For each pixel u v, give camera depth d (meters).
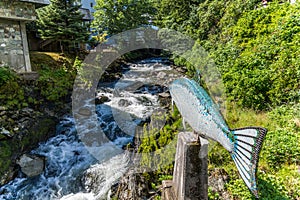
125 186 2.94
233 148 1.46
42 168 4.95
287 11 6.76
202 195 2.10
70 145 5.86
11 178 4.63
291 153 3.42
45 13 10.73
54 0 10.70
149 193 2.77
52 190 4.42
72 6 11.34
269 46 6.11
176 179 2.28
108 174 4.06
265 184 2.86
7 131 5.41
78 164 4.98
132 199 2.75
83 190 4.28
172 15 14.55
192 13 12.70
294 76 5.08
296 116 4.41
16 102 6.54
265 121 4.46
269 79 5.42
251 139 1.33
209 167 3.23
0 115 5.78
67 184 4.50
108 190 3.57
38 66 9.01
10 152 5.01
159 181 2.90
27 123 6.03
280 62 5.45
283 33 5.93
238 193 2.78
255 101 5.32
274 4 7.46
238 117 4.70
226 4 10.12
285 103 5.00
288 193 2.78
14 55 7.61
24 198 4.28
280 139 3.69
